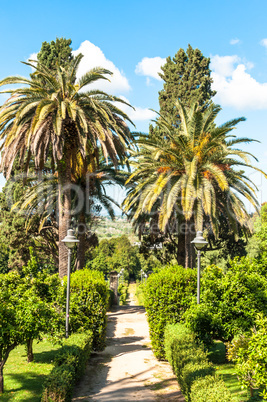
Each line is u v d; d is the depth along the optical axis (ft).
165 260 102.47
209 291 33.04
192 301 36.17
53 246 111.65
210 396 17.94
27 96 60.85
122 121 69.21
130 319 68.03
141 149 78.07
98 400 25.99
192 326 32.83
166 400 25.67
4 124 61.46
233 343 28.63
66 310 35.17
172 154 60.85
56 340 29.27
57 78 66.13
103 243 275.39
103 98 64.64
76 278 41.65
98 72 63.00
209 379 20.44
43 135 58.80
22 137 61.00
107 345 45.80
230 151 58.03
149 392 27.73
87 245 103.55
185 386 22.40
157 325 38.83
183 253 78.74
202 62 115.03
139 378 31.76
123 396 26.86
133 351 42.57
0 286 29.94
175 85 115.34
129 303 157.69
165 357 37.83
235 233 64.28
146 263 267.39
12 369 31.35
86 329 39.78
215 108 63.26
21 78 59.77
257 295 30.91
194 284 39.99
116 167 65.92
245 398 21.07
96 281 41.57
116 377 32.07
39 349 39.65
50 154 76.02
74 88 57.77
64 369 25.13
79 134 59.31
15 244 99.96
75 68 65.67
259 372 18.53
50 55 106.32
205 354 26.94
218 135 60.23
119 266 266.57
